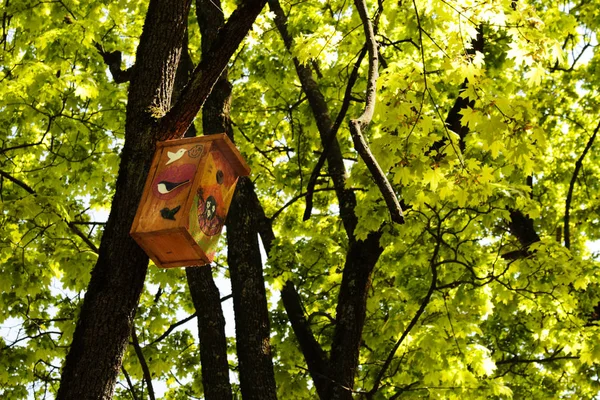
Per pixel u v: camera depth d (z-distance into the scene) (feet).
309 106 29.99
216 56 12.55
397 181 15.58
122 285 11.78
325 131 27.14
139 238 11.67
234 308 22.49
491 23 14.82
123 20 29.84
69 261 24.21
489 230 36.19
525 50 14.82
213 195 12.40
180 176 11.86
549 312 27.66
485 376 27.96
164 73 13.11
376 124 29.53
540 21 14.74
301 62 16.78
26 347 27.66
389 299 27.96
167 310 31.58
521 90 35.99
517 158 15.46
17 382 27.53
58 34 25.16
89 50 26.81
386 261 26.96
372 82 11.27
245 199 24.04
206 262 12.28
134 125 12.65
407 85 15.25
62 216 23.03
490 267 27.12
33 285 24.64
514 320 34.55
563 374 34.99
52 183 30.50
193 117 12.75
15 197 27.73
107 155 30.60
